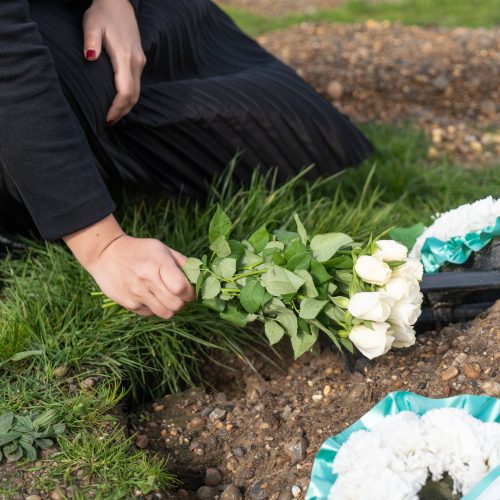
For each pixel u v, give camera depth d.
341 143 2.59
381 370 1.83
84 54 2.05
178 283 1.50
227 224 1.61
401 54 4.80
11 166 1.53
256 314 1.60
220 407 1.95
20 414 1.73
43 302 2.09
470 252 1.99
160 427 1.90
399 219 2.65
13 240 2.30
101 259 1.59
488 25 6.27
